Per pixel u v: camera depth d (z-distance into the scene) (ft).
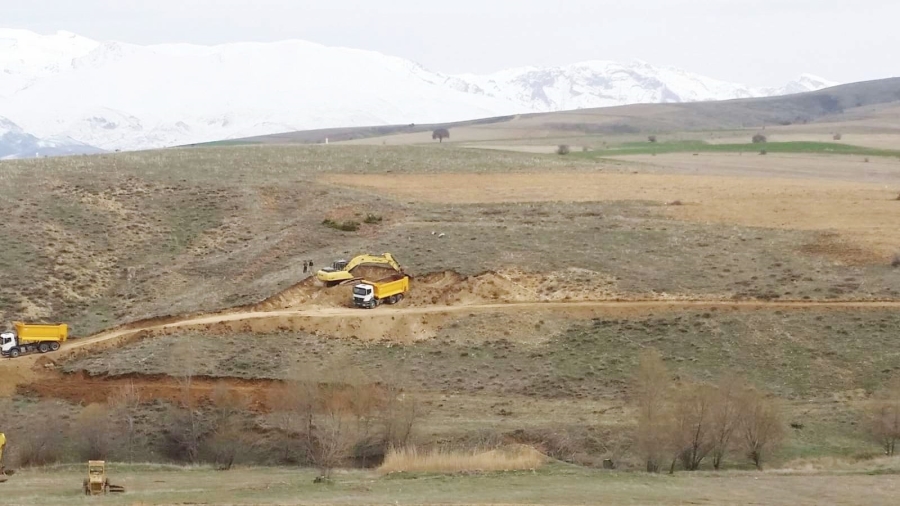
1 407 230.07
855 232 304.50
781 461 181.37
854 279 269.03
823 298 260.01
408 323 262.26
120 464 191.31
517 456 171.94
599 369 239.71
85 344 255.09
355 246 317.42
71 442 206.69
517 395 231.30
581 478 154.10
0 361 246.88
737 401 181.78
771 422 181.98
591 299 270.05
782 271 278.26
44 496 149.38
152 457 205.77
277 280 289.33
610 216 343.67
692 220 334.03
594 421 207.82
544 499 134.10
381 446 194.29
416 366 246.06
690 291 269.44
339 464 187.83
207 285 296.71
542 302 271.49
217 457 202.80
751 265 284.00
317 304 278.67
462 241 314.55
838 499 135.64
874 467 169.27
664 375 204.85
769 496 137.49
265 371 239.50
